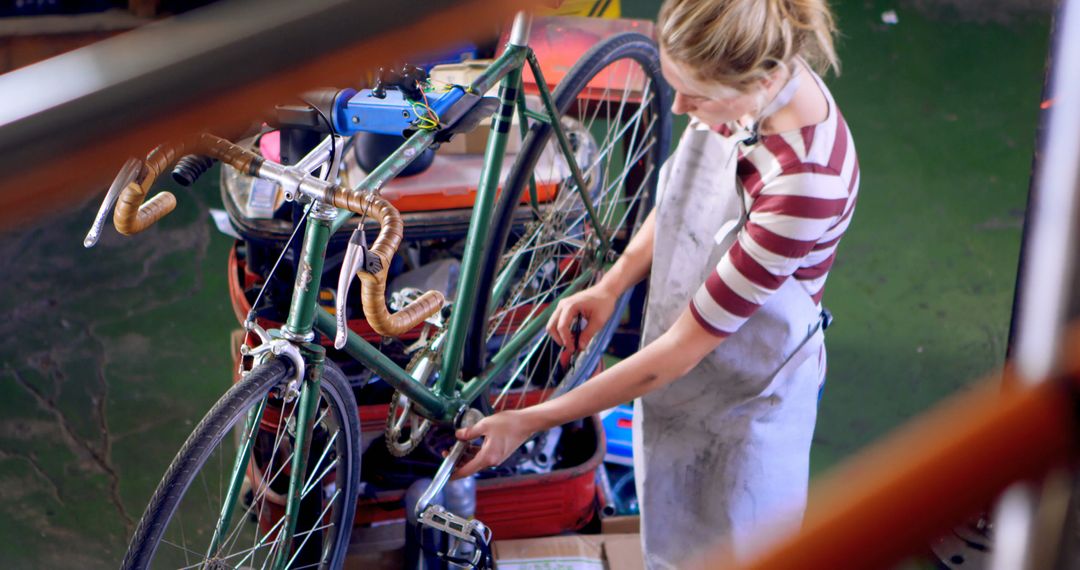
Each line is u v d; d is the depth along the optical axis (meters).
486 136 2.16
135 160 0.14
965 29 4.02
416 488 1.92
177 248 3.16
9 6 1.73
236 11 0.15
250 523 2.25
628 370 1.49
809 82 1.33
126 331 2.89
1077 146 0.18
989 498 0.13
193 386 2.74
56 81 0.14
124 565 1.41
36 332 2.86
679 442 1.68
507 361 2.04
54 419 2.63
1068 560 0.15
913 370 2.80
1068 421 0.13
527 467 2.23
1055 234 0.18
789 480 1.68
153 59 0.14
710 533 1.72
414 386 1.79
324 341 2.11
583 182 2.09
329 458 1.91
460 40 0.15
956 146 3.55
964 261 3.14
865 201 3.33
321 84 0.15
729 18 1.15
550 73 2.39
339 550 1.92
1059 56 0.20
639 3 4.01
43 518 2.39
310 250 1.42
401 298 1.85
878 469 0.13
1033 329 0.16
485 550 1.79
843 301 3.01
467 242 1.79
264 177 1.34
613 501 2.34
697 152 1.48
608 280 1.86
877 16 4.06
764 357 1.54
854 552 0.13
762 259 1.34
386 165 1.47
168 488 1.41
